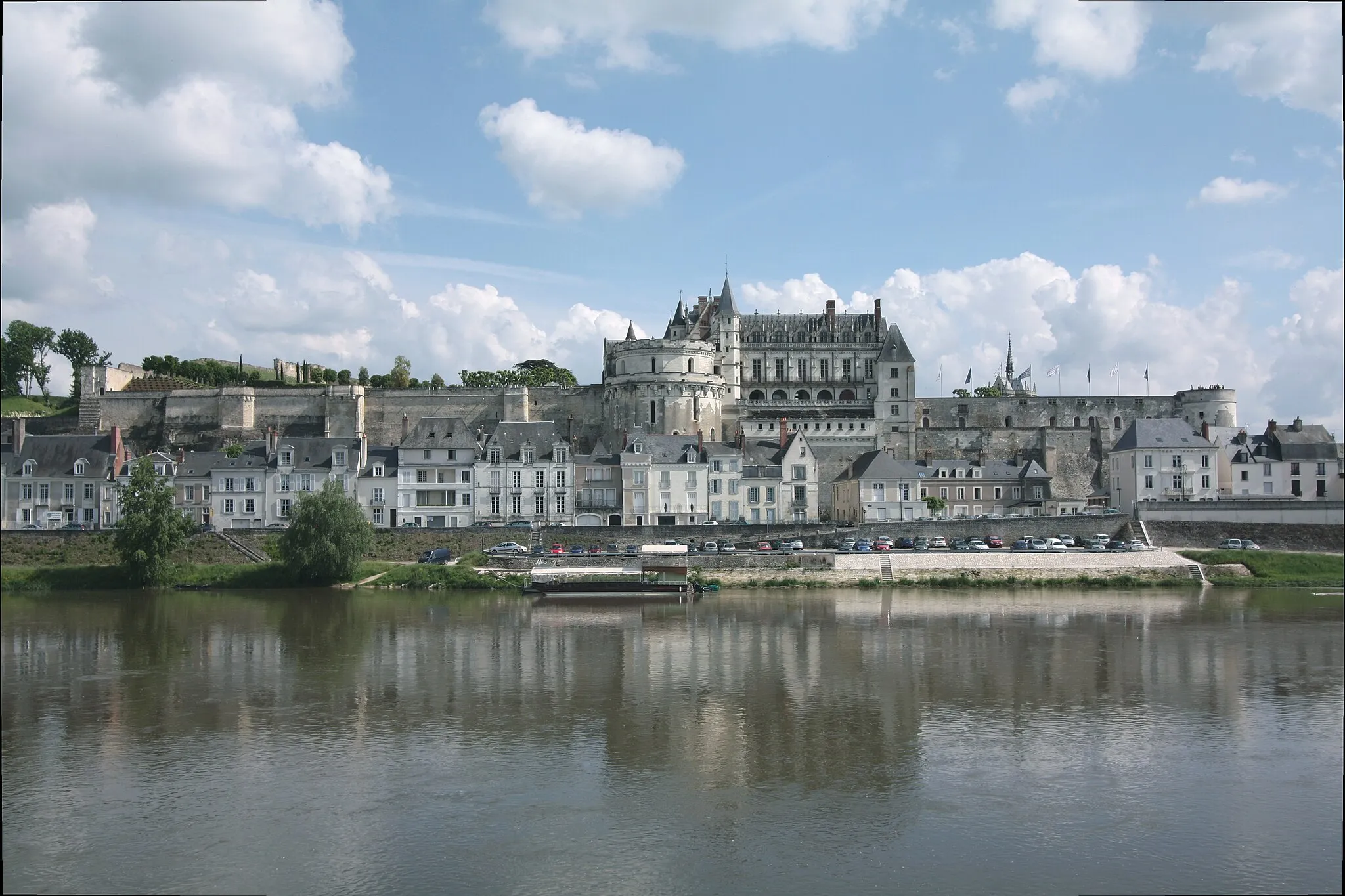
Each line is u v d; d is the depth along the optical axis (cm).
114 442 12119
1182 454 12556
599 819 3762
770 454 13000
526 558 9912
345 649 6475
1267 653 6334
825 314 18038
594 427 15700
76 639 6806
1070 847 3581
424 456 11631
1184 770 4256
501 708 5072
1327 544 10450
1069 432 15362
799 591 9244
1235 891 3300
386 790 4016
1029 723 4838
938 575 9562
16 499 11831
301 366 19788
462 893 3259
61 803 3894
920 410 16312
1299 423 13438
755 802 3916
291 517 9831
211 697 5284
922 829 3700
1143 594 9006
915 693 5366
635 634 6975
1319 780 4156
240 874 3366
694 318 17988
